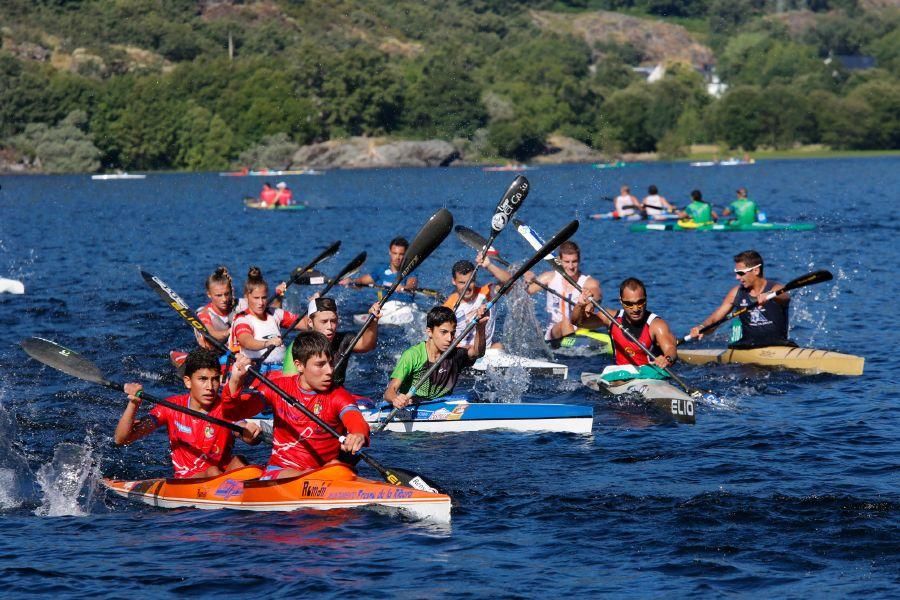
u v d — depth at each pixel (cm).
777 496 1927
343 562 1659
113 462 2252
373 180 19862
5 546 1750
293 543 1745
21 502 1994
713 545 1703
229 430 2047
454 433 2523
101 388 2933
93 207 13138
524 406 2533
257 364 2642
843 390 2873
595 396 2884
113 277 5719
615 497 1955
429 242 2627
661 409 2664
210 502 1959
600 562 1647
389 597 1528
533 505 1923
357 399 2689
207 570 1631
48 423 2555
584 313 3109
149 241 8188
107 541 1770
